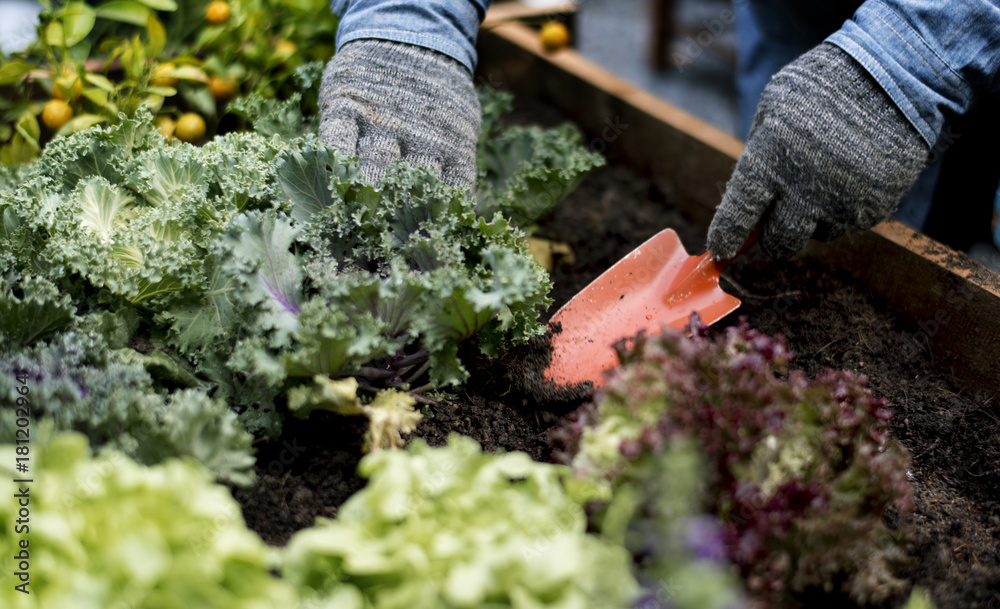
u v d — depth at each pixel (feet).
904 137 5.23
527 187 6.83
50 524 3.24
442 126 5.71
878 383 5.98
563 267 7.50
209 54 7.94
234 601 3.32
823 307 6.62
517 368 5.65
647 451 3.73
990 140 7.49
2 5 9.86
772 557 3.74
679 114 8.41
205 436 4.16
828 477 4.08
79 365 4.54
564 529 3.65
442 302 4.65
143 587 3.19
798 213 5.47
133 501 3.34
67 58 7.07
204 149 5.88
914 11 5.09
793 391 4.02
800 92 5.24
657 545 3.67
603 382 5.38
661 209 8.48
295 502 4.61
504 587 3.35
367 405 4.95
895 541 4.23
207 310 5.05
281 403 5.02
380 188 5.23
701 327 4.72
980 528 4.97
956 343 6.02
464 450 3.91
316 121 6.72
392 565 3.38
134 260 5.19
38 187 5.40
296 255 5.12
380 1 6.01
